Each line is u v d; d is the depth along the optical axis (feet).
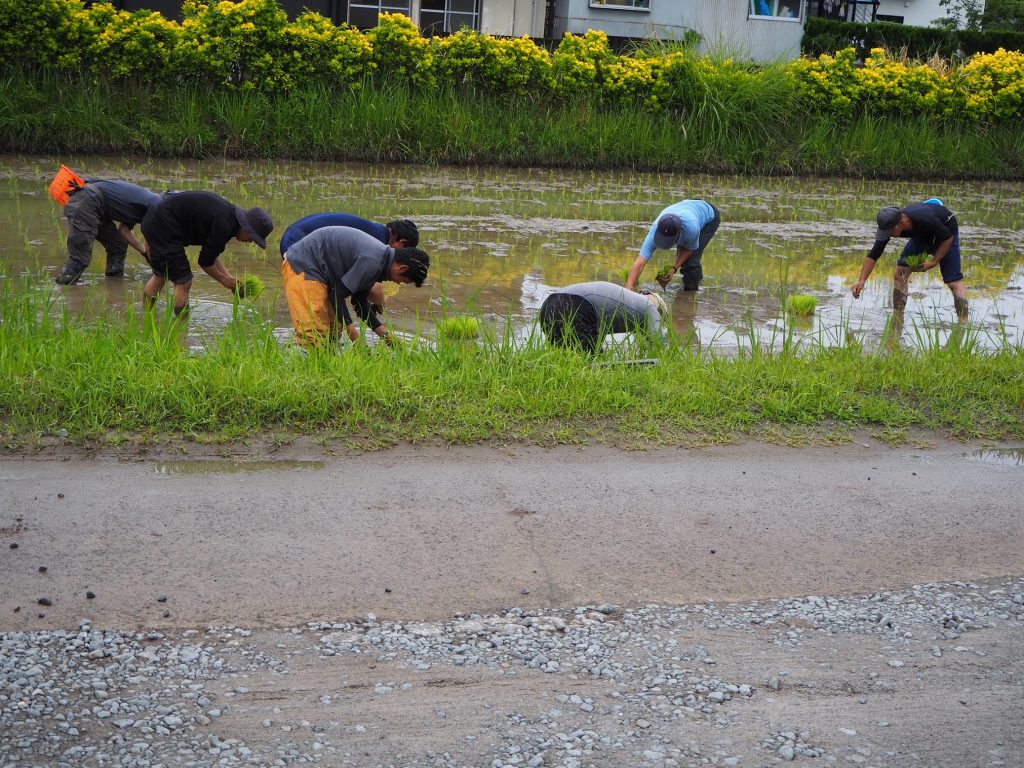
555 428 20.10
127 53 54.85
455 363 22.24
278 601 13.42
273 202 42.91
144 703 11.12
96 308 26.66
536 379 21.47
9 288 24.95
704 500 17.49
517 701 11.66
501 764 10.51
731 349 27.30
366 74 59.62
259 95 56.95
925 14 108.99
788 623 13.78
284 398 19.38
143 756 10.27
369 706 11.39
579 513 16.63
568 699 11.75
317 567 14.34
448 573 14.44
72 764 10.07
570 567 14.88
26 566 13.73
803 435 20.97
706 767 10.64
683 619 13.70
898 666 12.84
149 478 16.79
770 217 49.06
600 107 64.59
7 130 50.72
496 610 13.61
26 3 52.13
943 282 35.68
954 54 77.97
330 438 18.83
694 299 32.58
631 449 19.58
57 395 18.85
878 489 18.49
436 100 60.59
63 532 14.73
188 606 13.12
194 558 14.32
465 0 88.94
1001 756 11.08
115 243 29.76
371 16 86.53
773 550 15.85
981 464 20.11
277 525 15.48
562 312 23.44
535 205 47.70
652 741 11.04
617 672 12.35
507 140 59.98
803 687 12.26
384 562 14.62
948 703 12.08
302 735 10.80
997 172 68.80
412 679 11.96
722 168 63.82
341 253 22.68
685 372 22.95
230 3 57.11
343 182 49.98
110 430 18.33
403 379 20.68
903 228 30.73
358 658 12.32
